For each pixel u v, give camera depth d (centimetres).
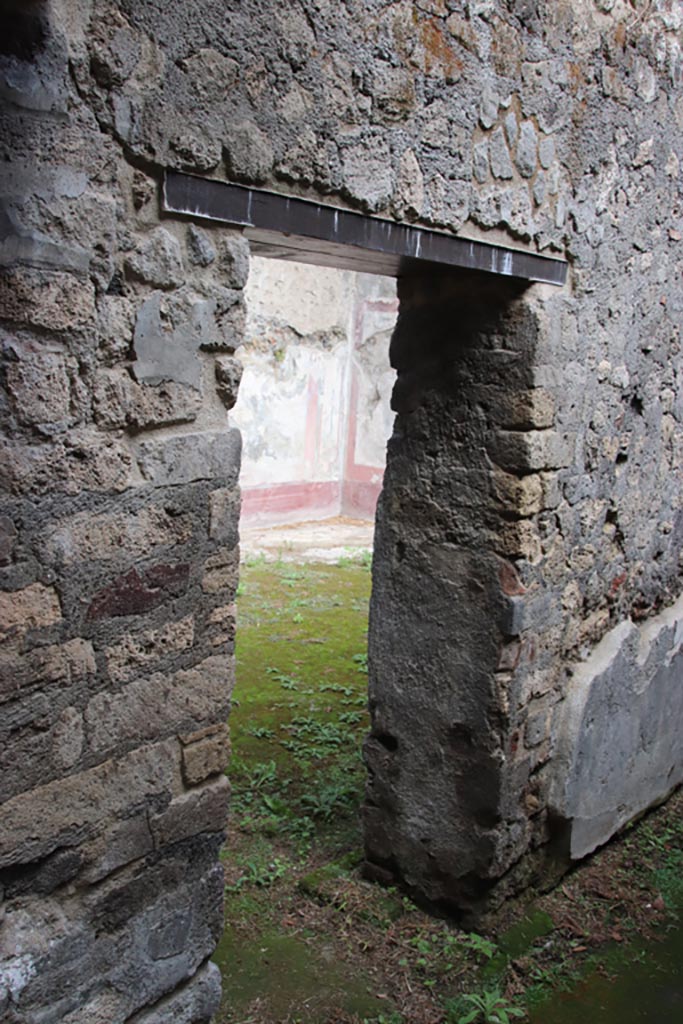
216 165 188
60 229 165
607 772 351
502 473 288
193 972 217
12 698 171
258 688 528
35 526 170
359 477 1060
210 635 208
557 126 278
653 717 380
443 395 299
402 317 307
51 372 168
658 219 333
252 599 717
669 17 318
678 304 356
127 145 172
